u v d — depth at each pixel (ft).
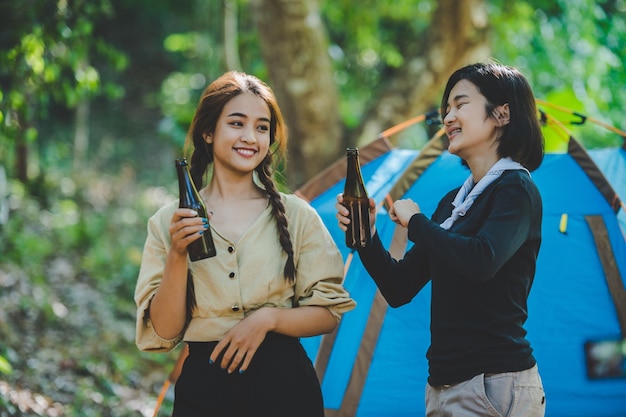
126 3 65.67
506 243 8.05
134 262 32.32
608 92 32.42
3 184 30.89
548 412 12.84
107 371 21.56
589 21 31.99
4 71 20.36
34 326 23.82
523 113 8.72
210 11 41.91
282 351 8.86
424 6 34.65
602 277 13.23
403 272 9.36
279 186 10.18
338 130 28.27
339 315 9.21
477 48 28.84
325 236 9.27
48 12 20.20
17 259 29.07
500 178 8.57
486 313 8.37
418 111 29.40
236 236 9.00
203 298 8.82
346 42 40.50
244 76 9.36
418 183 13.89
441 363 8.55
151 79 64.28
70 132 53.26
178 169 8.68
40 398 17.75
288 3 26.63
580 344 13.05
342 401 12.91
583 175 13.85
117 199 43.04
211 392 8.75
